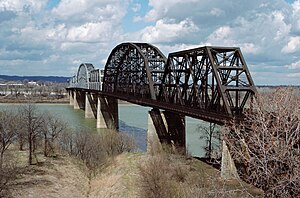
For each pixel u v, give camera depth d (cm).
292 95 3128
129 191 4778
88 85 18075
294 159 2105
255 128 2728
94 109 14838
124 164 6125
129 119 14275
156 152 6619
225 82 5106
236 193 2967
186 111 5606
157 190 4338
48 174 5925
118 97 9962
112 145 7444
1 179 5034
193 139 8969
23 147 7806
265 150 2305
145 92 8919
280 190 2084
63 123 9925
